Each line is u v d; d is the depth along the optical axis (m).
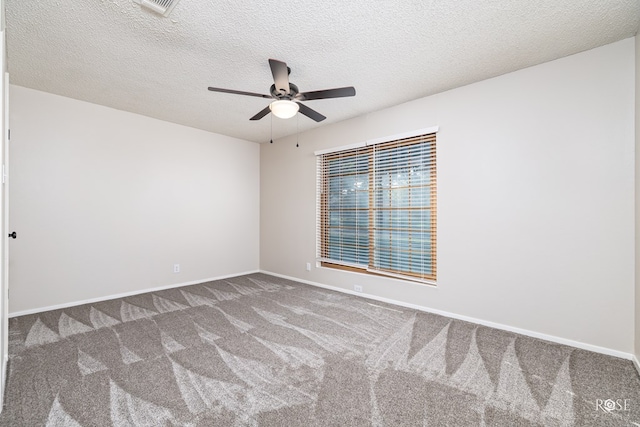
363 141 3.70
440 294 3.04
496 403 1.65
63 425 1.47
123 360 2.10
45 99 3.10
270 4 1.77
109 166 3.55
